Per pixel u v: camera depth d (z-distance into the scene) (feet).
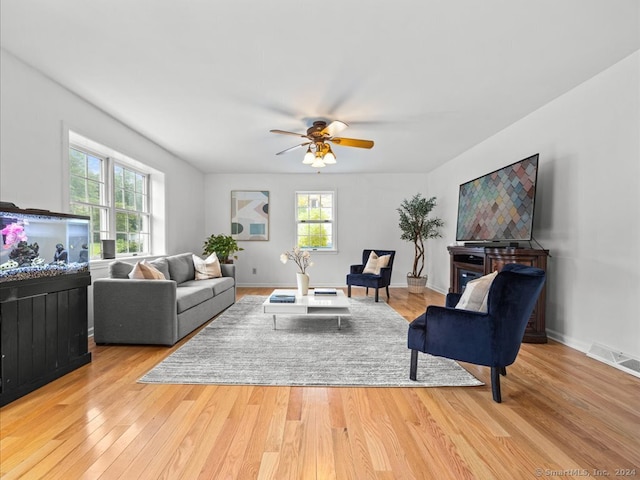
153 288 9.80
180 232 18.67
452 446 5.09
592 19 6.81
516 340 6.64
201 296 12.13
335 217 22.58
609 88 8.73
